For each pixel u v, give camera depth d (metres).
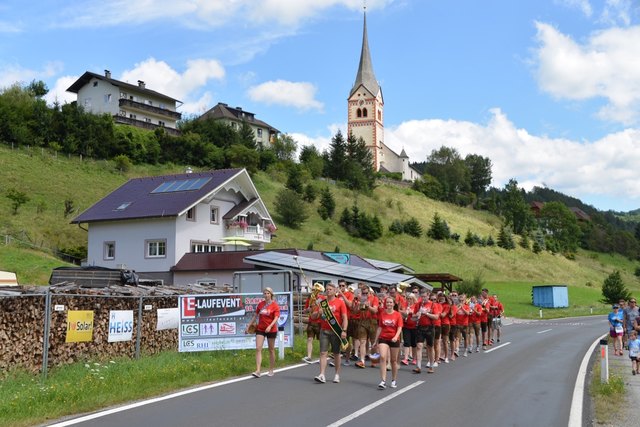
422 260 73.25
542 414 9.47
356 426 8.28
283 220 68.62
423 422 8.64
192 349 15.12
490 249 89.62
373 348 15.08
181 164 75.75
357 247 69.75
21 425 8.11
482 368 15.18
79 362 13.01
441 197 119.00
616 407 10.12
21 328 11.92
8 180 53.69
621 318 19.75
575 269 98.69
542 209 127.19
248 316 15.57
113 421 8.45
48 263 36.94
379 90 122.88
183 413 8.99
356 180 95.19
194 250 39.47
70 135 67.38
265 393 10.74
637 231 154.75
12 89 72.56
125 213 39.59
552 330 32.06
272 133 110.69
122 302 14.51
